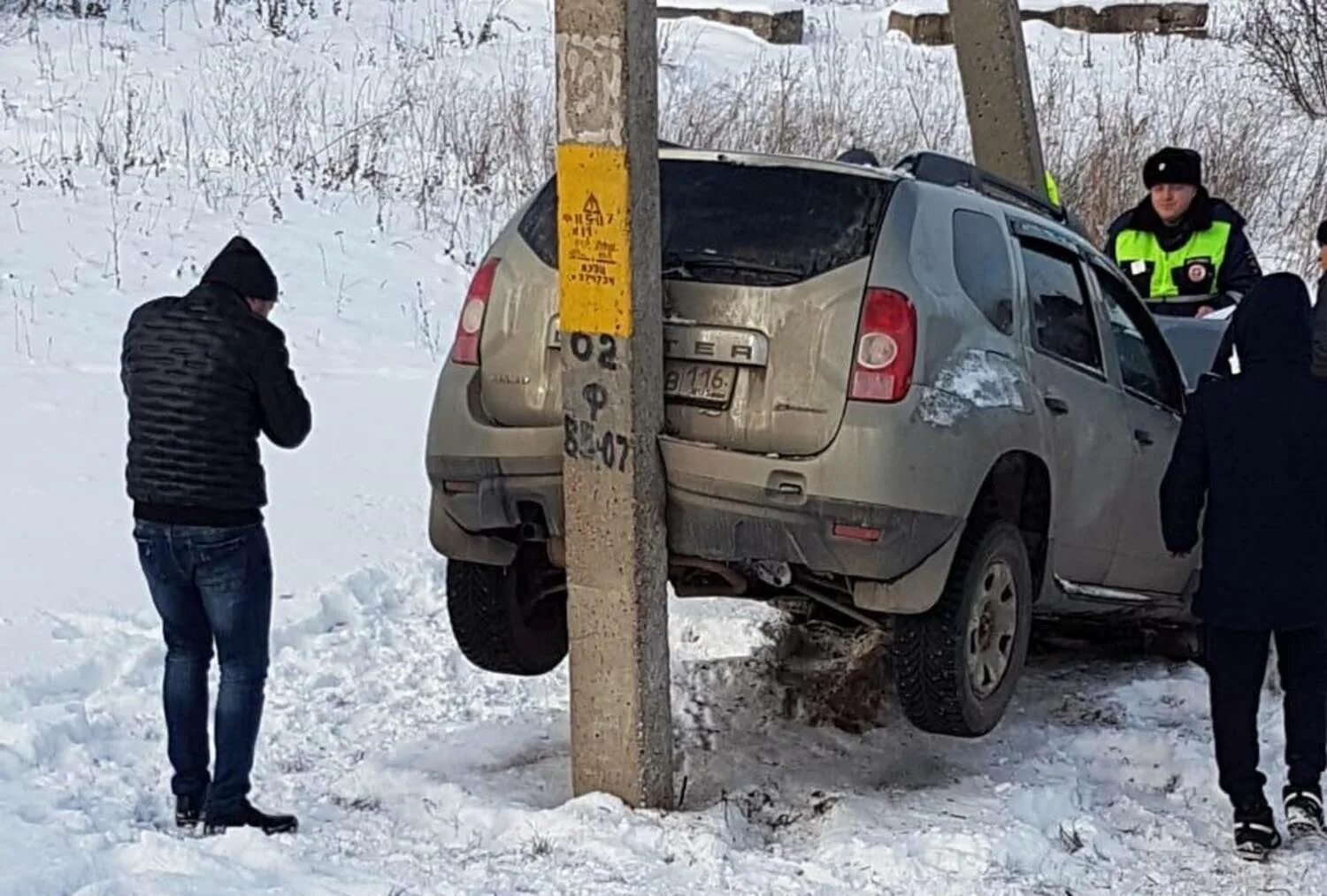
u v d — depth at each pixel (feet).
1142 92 57.67
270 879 15.24
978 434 17.52
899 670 17.87
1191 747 20.10
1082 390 20.24
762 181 18.01
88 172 42.93
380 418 32.01
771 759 19.62
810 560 17.04
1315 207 48.01
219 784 16.61
